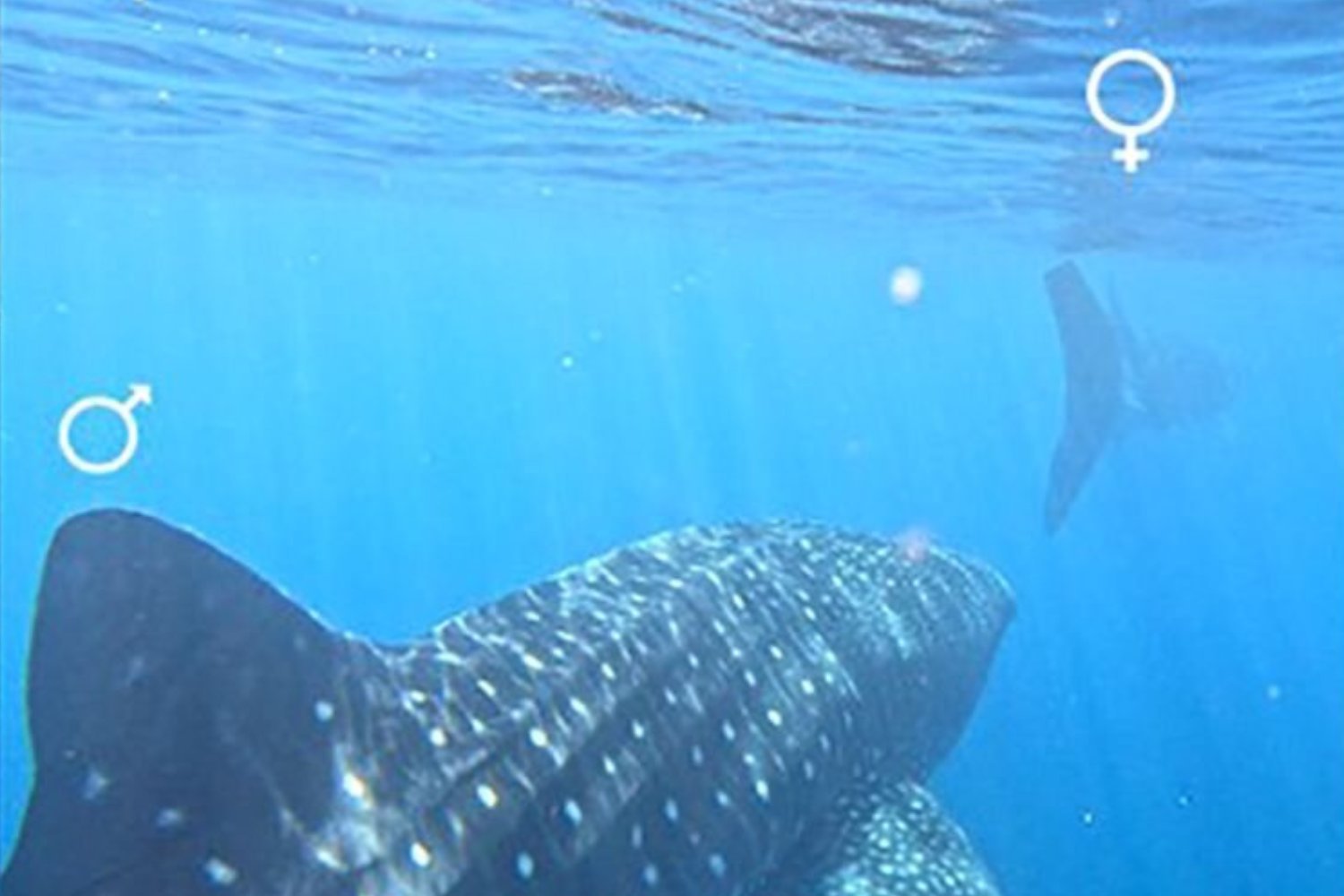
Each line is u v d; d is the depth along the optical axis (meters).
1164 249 35.69
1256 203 25.09
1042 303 69.31
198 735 5.24
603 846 6.62
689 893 7.07
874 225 35.47
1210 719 43.09
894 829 8.98
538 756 6.54
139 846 4.90
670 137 21.75
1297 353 78.81
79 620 5.00
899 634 10.10
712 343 169.12
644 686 7.43
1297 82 14.91
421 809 5.90
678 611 8.17
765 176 26.28
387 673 6.25
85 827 4.80
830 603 9.59
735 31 14.02
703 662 7.97
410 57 16.88
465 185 33.66
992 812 29.47
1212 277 45.69
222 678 5.41
